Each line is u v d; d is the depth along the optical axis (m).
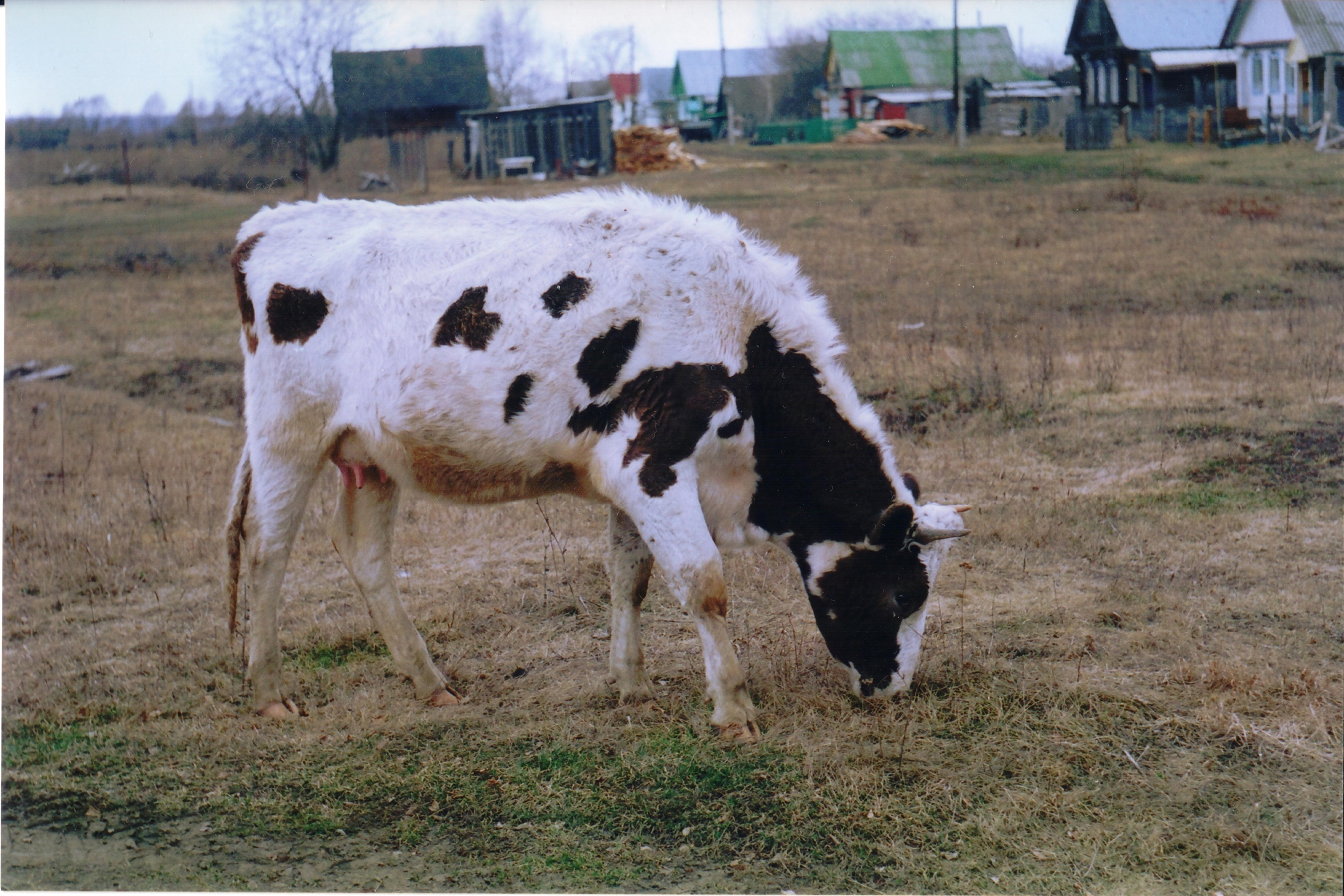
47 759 4.37
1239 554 5.58
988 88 28.42
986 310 11.09
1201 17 23.39
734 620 5.30
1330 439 7.00
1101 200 16.95
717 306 4.28
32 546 6.70
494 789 3.99
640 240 4.32
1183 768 3.85
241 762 4.28
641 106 32.84
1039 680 4.45
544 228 4.44
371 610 4.72
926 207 17.33
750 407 4.32
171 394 10.59
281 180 22.86
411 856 3.66
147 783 4.17
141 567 6.35
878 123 28.92
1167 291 11.47
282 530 4.65
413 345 4.37
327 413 4.56
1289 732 4.01
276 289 4.53
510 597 5.69
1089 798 3.73
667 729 4.29
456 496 4.64
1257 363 8.71
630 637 4.61
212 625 5.55
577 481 4.53
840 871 3.47
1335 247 12.81
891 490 4.38
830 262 13.82
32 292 15.16
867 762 3.99
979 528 6.11
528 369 4.27
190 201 22.27
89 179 24.09
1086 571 5.58
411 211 4.66
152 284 15.75
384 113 22.59
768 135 32.09
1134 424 7.58
